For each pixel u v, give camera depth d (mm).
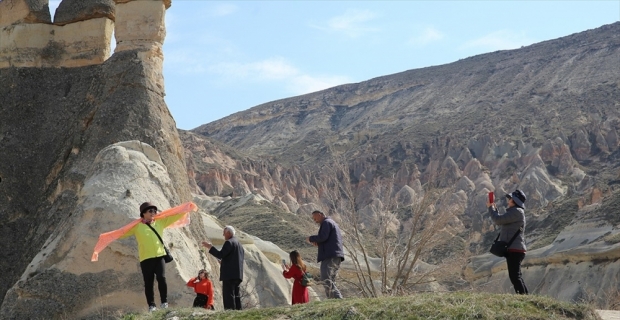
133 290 21531
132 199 23219
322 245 17344
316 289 29750
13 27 30031
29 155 27922
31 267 22438
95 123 27094
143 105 27359
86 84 29156
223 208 82750
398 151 149125
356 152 156750
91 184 23594
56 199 26031
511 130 145375
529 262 59656
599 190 81125
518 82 185625
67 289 21500
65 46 30188
